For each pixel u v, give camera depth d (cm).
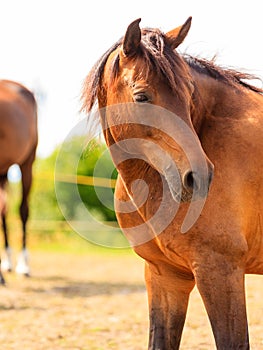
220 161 359
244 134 365
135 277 1066
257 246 369
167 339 394
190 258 356
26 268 1066
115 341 595
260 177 362
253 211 363
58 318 712
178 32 354
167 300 394
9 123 977
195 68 375
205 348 555
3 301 823
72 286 959
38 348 571
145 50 343
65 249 1576
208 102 371
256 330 605
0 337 616
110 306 790
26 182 1077
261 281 923
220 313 350
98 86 373
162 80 337
